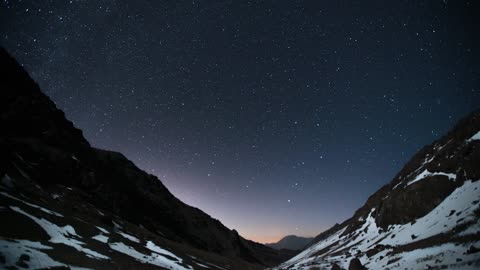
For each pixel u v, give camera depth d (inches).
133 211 4377.5
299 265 3570.4
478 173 2050.9
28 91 4133.9
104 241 1935.3
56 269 1090.1
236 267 3944.4
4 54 4005.9
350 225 4505.4
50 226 1637.6
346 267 2212.1
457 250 1261.1
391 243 2202.3
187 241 5526.6
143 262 1790.1
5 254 1025.5
